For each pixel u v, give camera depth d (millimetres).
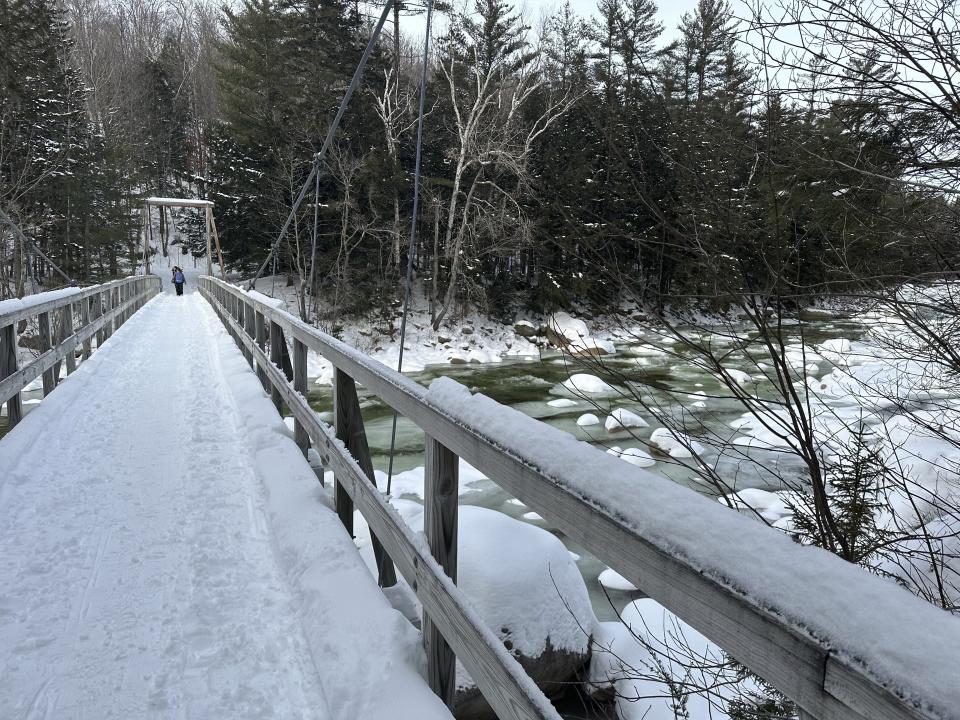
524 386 18938
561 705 3527
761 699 2863
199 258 54781
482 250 25062
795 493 3674
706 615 804
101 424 4938
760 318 2795
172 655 2111
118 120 56562
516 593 3424
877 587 651
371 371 2338
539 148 20719
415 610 2605
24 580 2582
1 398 4148
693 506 908
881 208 3082
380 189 27781
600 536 1042
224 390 6281
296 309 28016
